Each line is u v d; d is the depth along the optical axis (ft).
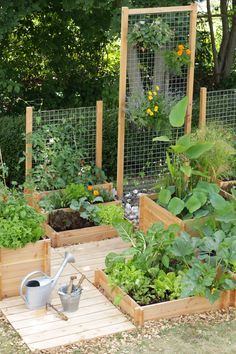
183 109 14.08
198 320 11.73
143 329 11.43
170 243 12.28
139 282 11.87
